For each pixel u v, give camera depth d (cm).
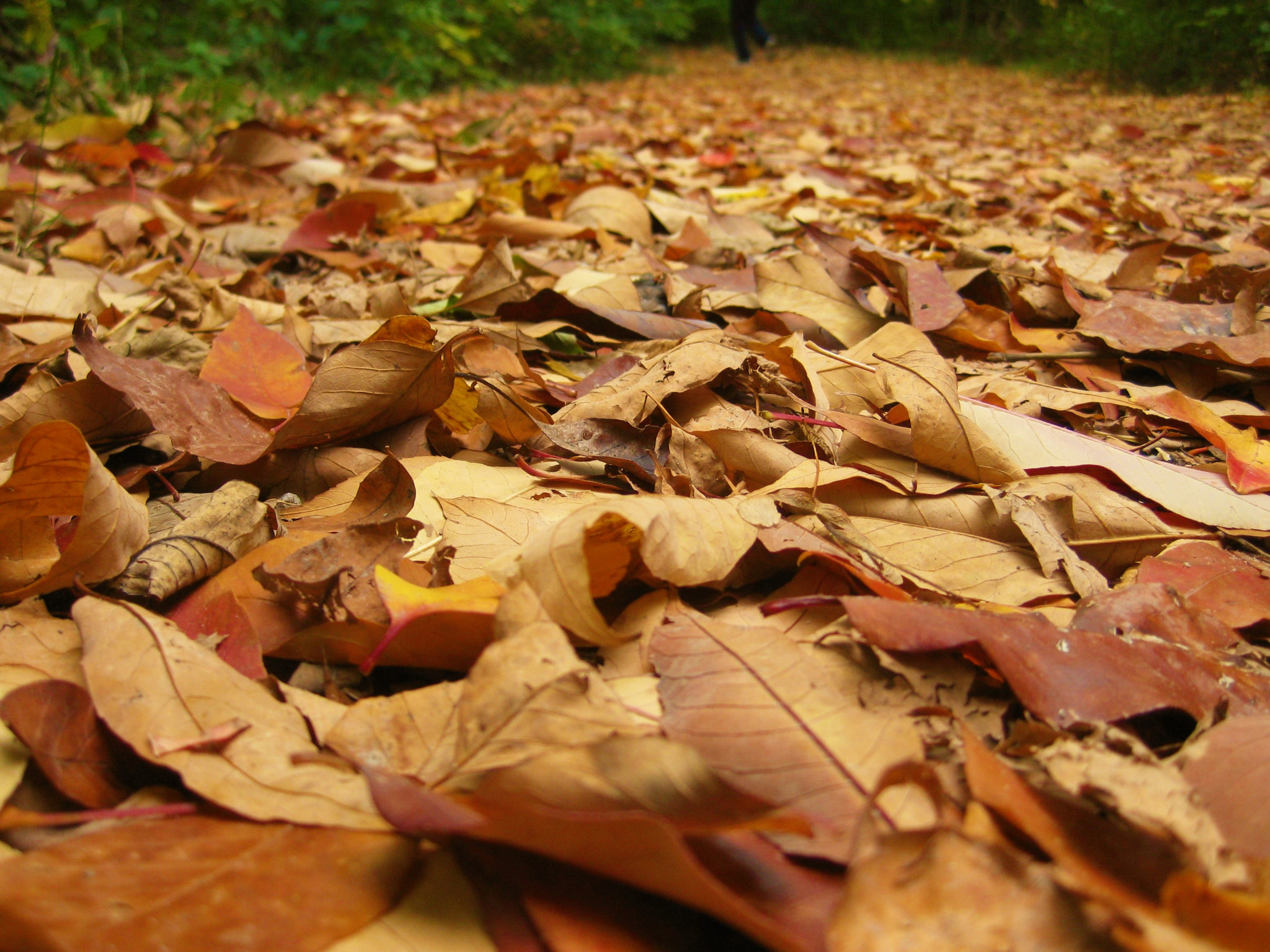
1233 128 224
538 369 61
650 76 388
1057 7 430
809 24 601
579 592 33
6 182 97
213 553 40
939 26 568
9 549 39
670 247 88
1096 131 223
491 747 30
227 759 31
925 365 48
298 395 52
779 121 245
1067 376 62
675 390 49
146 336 58
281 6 230
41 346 56
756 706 32
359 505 41
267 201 114
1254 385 60
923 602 39
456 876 28
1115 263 85
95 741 31
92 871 26
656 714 33
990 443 45
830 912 25
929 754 32
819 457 49
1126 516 44
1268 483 47
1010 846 28
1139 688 33
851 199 121
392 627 33
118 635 34
